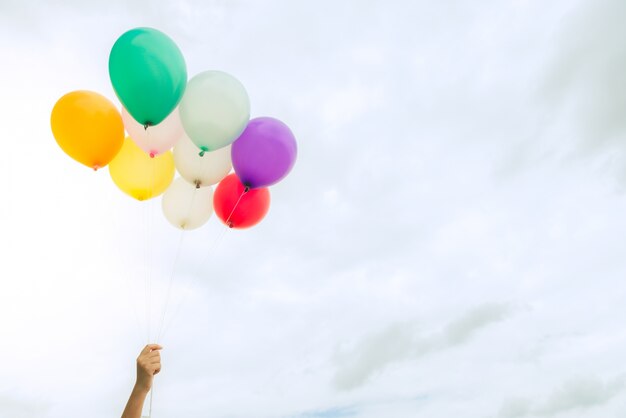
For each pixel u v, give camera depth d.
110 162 3.34
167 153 3.43
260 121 3.13
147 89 2.51
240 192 3.33
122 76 2.52
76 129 2.78
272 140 3.04
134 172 3.28
